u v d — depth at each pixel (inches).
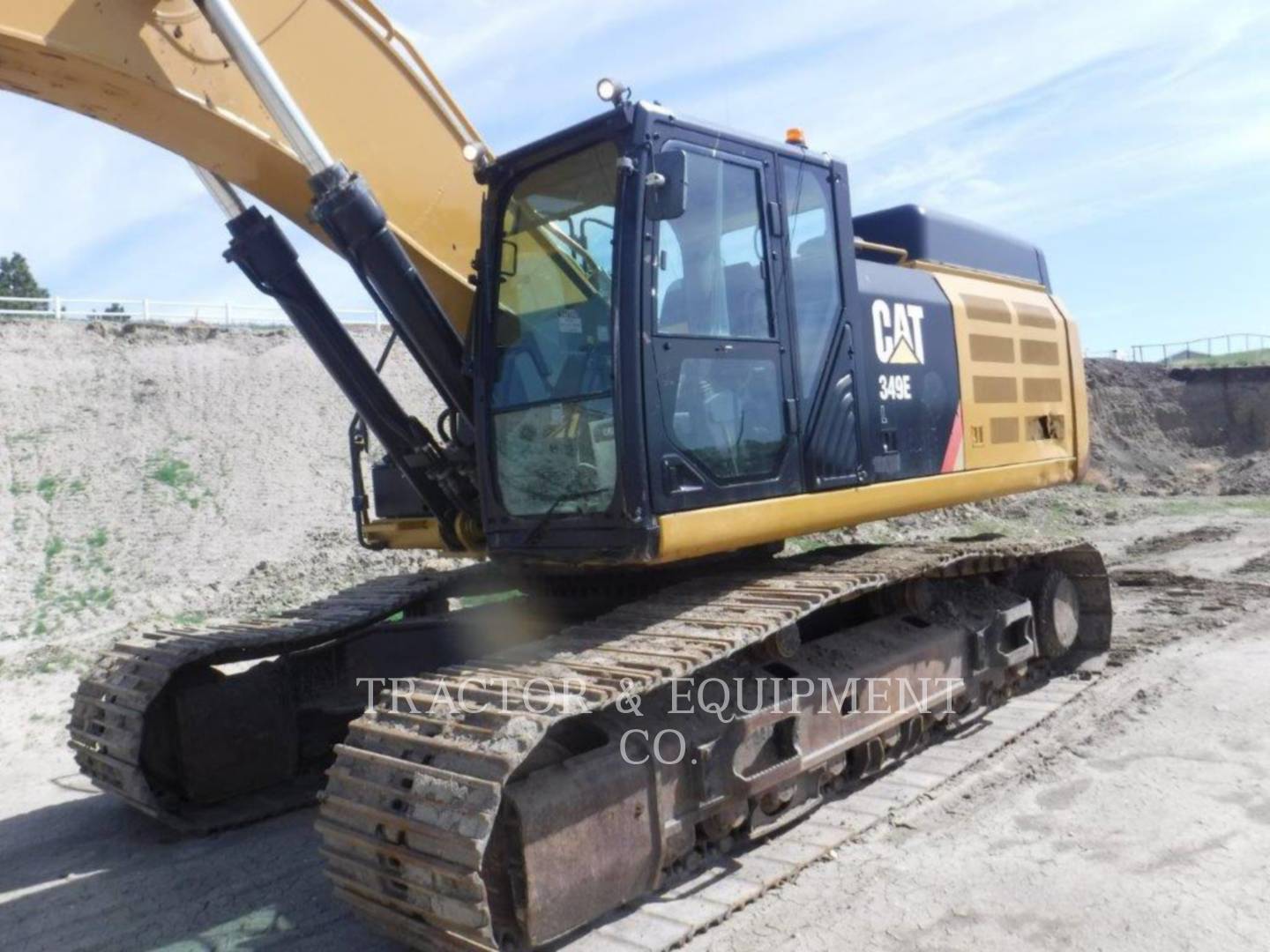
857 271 221.6
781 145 188.9
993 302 262.8
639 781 156.6
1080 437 300.4
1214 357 1529.3
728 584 196.7
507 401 175.5
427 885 130.0
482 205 190.4
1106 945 143.3
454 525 197.6
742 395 175.8
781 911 158.1
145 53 157.3
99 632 459.2
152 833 210.2
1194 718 241.6
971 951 143.6
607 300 164.2
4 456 746.8
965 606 245.4
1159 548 553.3
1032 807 194.7
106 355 895.7
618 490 157.0
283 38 177.2
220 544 640.4
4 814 229.3
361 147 185.6
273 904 172.7
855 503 200.4
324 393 882.8
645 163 159.2
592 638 169.2
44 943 162.6
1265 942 141.9
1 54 147.5
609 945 146.8
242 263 185.3
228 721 219.6
